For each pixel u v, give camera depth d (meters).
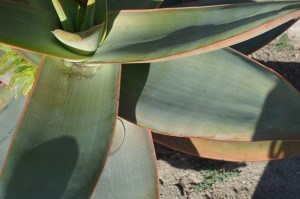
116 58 0.81
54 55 0.79
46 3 0.88
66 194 0.77
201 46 0.76
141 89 0.89
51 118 0.81
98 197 0.95
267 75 0.90
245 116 0.88
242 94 0.89
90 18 0.83
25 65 0.92
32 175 0.77
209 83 0.90
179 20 0.83
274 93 0.89
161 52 0.78
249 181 1.23
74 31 0.85
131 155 0.96
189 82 0.90
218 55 0.90
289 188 1.23
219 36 0.76
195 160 1.23
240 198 1.22
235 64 0.90
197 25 0.81
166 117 0.88
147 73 0.90
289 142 1.01
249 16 0.78
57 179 0.78
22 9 0.81
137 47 0.82
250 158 1.02
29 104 0.81
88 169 0.79
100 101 0.83
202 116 0.88
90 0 0.80
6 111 0.97
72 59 0.81
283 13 0.75
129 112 0.88
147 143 0.96
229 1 0.98
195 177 1.22
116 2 0.94
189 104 0.89
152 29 0.84
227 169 1.23
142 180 0.95
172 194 1.21
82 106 0.83
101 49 0.84
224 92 0.89
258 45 1.05
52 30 0.83
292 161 1.25
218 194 1.22
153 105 0.89
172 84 0.90
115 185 0.96
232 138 0.88
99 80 0.85
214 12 0.81
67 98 0.83
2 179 0.76
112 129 0.81
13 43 0.77
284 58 1.34
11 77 0.96
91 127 0.81
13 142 0.78
